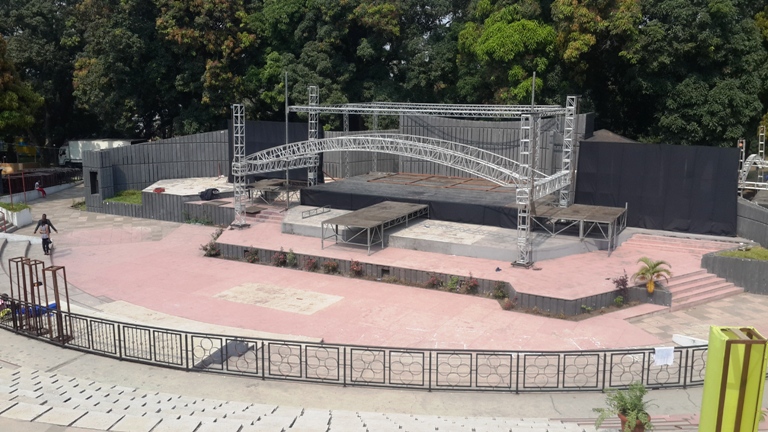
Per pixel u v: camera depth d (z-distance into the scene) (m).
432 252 34.09
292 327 25.69
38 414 14.02
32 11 64.31
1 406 14.41
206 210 43.50
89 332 23.42
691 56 50.72
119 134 75.06
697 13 47.75
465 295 29.56
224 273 33.16
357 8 59.28
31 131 72.12
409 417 15.88
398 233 35.47
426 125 48.69
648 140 54.69
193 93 61.84
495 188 43.22
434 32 67.62
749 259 30.06
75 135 75.19
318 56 59.97
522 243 31.20
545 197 40.75
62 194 55.22
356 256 33.31
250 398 18.23
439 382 19.88
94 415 14.02
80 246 38.25
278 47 63.00
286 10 60.28
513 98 53.03
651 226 37.06
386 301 28.81
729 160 34.44
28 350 21.39
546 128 42.81
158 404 16.42
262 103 65.12
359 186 44.16
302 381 19.34
